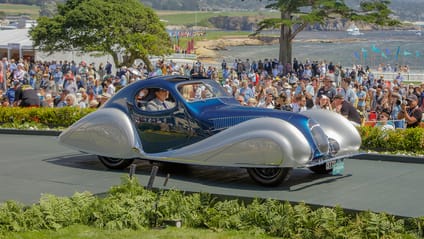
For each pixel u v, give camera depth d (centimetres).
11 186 1088
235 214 875
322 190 1060
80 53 4950
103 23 4862
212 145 1091
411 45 15025
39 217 838
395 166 1282
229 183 1110
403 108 1585
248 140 1055
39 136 1673
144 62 4919
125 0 5116
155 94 1171
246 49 14875
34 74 3350
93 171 1213
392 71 5638
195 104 1141
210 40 16638
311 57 10988
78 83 2792
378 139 1403
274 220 830
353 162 1323
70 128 1233
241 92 2227
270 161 1041
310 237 801
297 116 1080
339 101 1483
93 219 864
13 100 2083
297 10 5384
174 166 1248
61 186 1088
